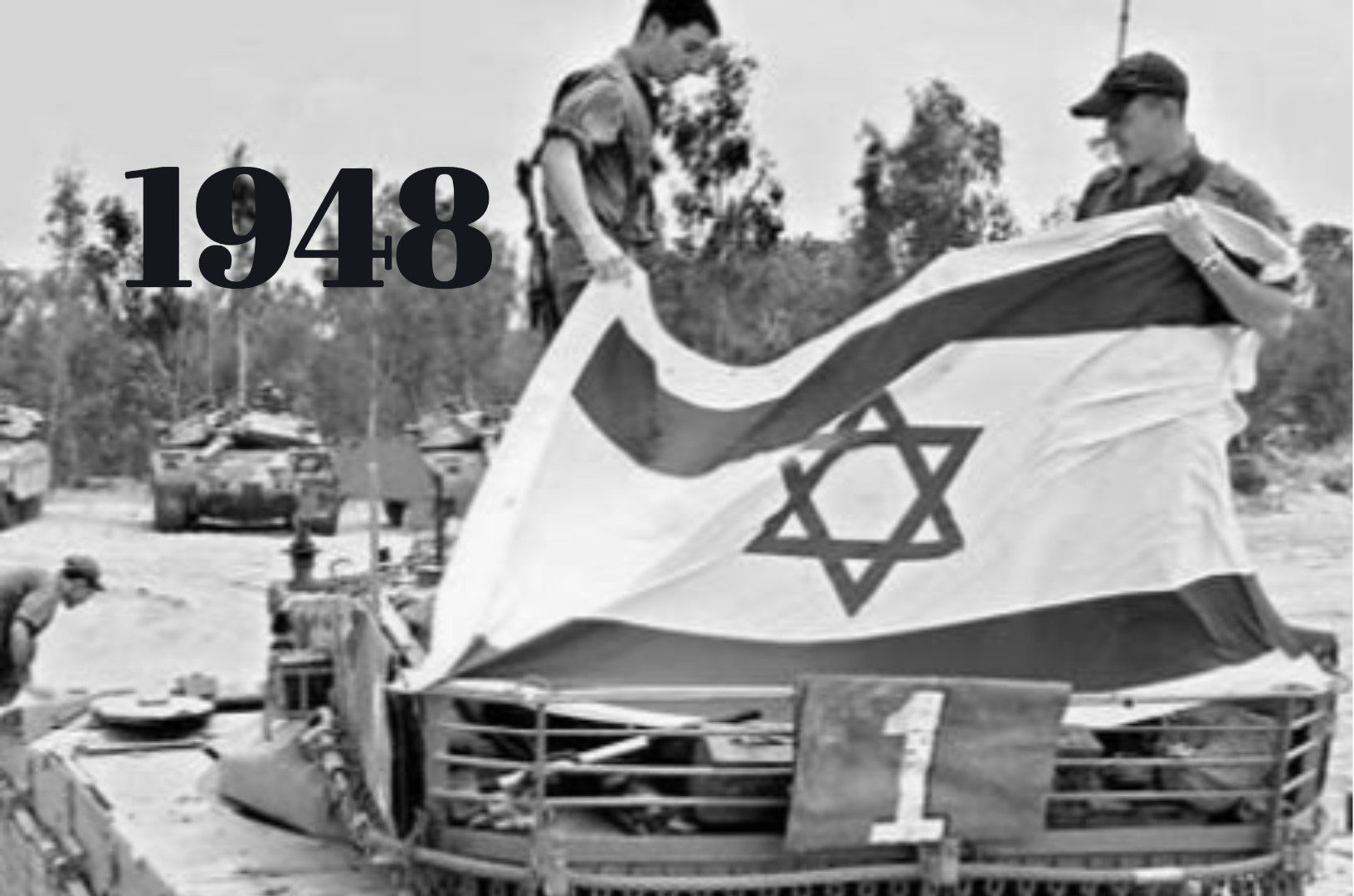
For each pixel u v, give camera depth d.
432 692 6.34
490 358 43.12
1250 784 6.84
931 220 24.28
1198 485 6.96
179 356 47.09
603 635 6.62
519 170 7.80
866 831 6.28
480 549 6.70
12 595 15.10
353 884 7.05
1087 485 6.90
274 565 28.34
